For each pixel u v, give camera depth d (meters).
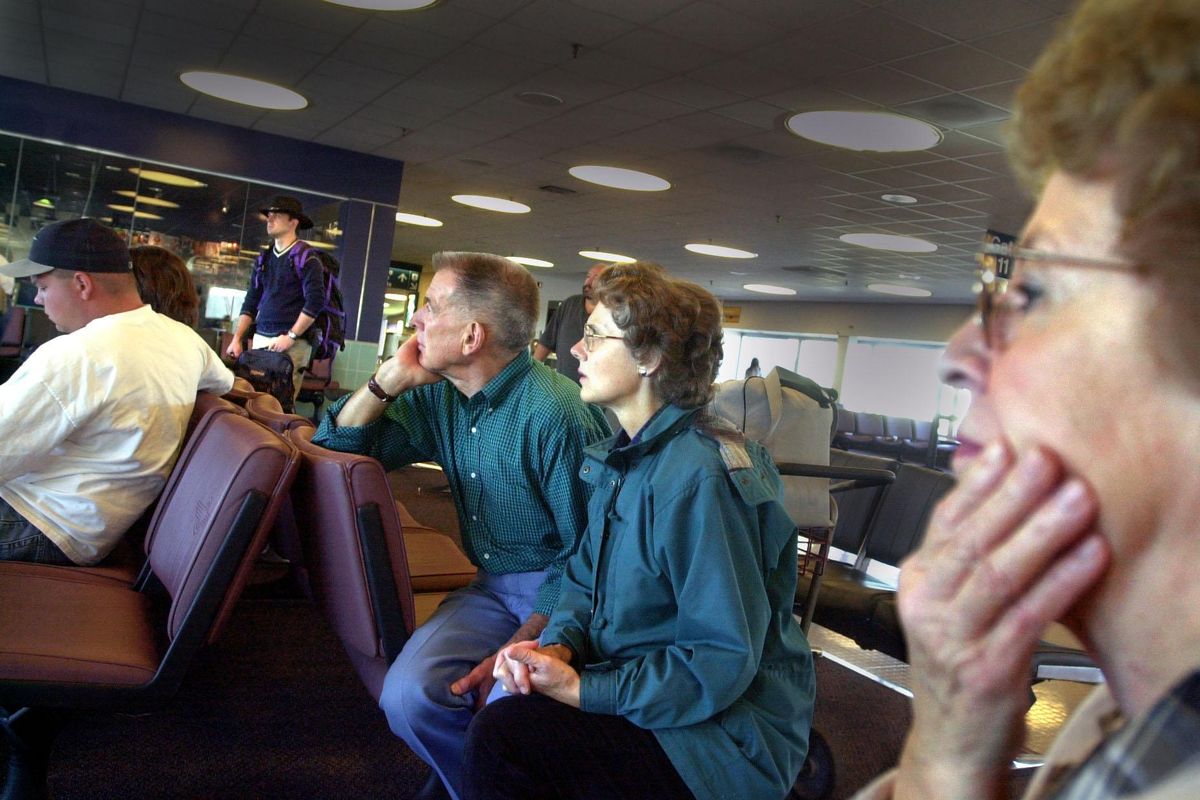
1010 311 0.34
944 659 0.38
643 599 1.51
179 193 9.70
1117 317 0.31
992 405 0.35
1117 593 0.32
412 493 6.19
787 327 20.98
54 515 2.11
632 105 7.10
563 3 5.29
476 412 2.01
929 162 7.44
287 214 6.01
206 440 2.02
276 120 9.34
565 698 1.40
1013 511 0.34
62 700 1.58
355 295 10.48
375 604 1.75
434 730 1.73
